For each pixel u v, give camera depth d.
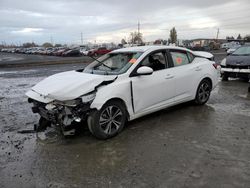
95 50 40.34
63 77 4.83
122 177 3.21
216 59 23.11
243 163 3.46
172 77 5.37
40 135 4.70
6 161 3.71
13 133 4.83
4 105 7.02
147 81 4.88
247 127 4.84
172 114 5.71
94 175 3.27
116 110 4.50
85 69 5.47
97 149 4.02
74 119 4.12
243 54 10.41
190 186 2.97
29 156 3.85
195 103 6.33
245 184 2.98
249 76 9.20
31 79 12.55
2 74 15.23
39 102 4.51
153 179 3.14
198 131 4.67
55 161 3.68
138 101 4.78
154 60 5.19
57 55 46.38
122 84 4.50
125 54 5.30
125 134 4.60
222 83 10.02
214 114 5.68
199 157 3.67
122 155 3.79
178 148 3.98
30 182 3.16
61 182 3.14
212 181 3.06
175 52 5.70
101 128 4.30
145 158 3.68
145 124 5.09
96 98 4.15
